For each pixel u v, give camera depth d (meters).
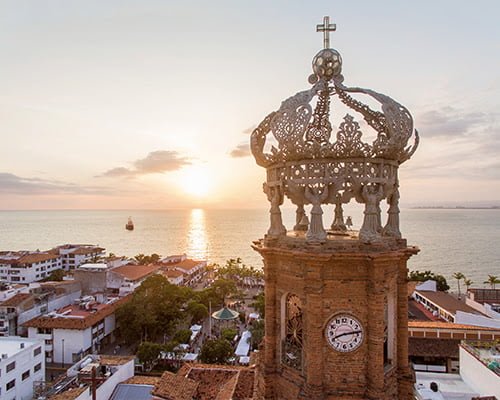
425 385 43.97
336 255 13.59
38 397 47.69
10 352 58.75
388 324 15.27
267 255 15.38
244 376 34.50
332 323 13.90
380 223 14.90
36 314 84.38
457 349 56.25
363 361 13.82
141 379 51.19
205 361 64.56
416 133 15.62
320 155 14.05
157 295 83.88
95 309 81.50
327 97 17.11
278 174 15.38
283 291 15.09
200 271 165.00
